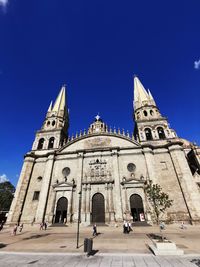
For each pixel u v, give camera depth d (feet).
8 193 167.94
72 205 116.16
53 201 118.32
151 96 176.55
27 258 35.88
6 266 30.45
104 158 131.13
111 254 37.68
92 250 42.50
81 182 122.83
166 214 102.47
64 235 76.07
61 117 176.55
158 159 124.77
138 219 106.42
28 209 120.06
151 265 29.35
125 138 139.85
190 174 111.34
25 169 135.74
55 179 129.90
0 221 149.07
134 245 48.34
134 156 128.36
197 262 30.55
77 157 135.64
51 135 159.43
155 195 58.18
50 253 39.86
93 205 115.65
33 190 128.36
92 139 145.38
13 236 77.05
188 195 104.73
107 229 92.53
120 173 123.13
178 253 36.14
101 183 120.67
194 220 96.22
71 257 35.96
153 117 157.28
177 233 72.02
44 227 104.42
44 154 142.92
